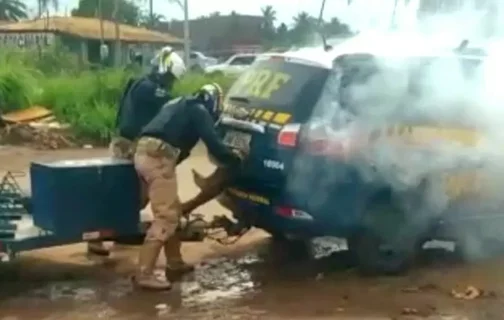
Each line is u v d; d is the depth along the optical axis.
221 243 7.77
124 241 7.04
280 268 7.43
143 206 6.94
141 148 6.66
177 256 7.18
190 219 7.39
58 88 18.33
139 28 47.34
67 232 6.57
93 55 41.16
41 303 6.35
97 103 17.22
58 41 35.53
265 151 6.93
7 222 6.76
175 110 6.71
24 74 18.56
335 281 6.99
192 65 34.09
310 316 6.04
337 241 8.23
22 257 7.72
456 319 6.01
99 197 6.68
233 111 7.29
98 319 5.97
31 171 6.77
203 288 6.78
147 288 6.67
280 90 7.04
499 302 6.43
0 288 6.76
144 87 7.34
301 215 6.82
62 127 16.56
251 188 7.07
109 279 7.03
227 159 6.81
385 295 6.59
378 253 7.06
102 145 16.27
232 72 21.59
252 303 6.37
